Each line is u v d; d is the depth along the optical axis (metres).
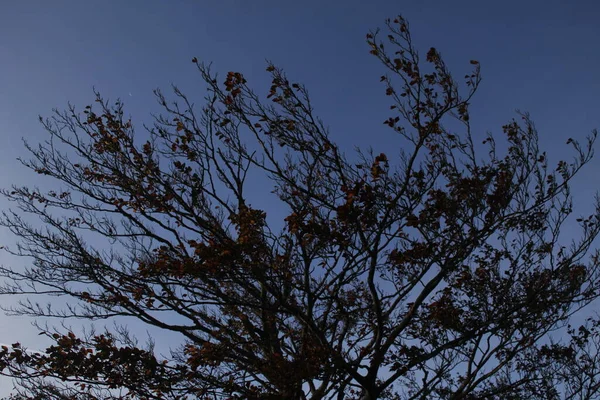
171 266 8.90
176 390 8.76
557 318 10.02
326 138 8.90
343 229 8.38
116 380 8.66
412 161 8.70
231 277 9.01
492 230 8.98
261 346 10.09
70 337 8.84
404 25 8.85
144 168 9.83
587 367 10.87
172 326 9.53
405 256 9.27
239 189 10.13
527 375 11.02
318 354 8.66
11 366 8.59
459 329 9.87
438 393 11.48
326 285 9.55
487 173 8.88
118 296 9.30
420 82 8.78
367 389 8.88
